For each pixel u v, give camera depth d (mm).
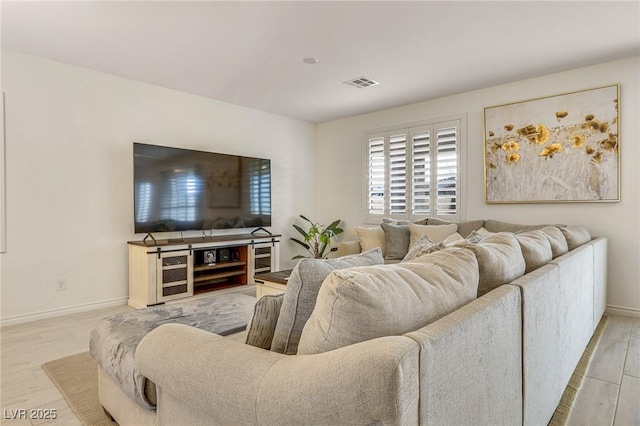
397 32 2814
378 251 1525
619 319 3217
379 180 5109
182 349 1060
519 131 3863
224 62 3396
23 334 2906
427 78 3811
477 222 3873
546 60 3346
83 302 3547
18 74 3164
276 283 2744
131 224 3859
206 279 4035
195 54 3223
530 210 3855
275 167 5305
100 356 1659
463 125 4301
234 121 4773
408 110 4793
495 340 1076
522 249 1756
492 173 4062
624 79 3309
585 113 3482
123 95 3787
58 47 3082
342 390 702
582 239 2863
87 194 3562
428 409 758
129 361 1426
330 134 5730
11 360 2424
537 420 1466
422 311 958
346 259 1339
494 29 2766
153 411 1329
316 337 932
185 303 2188
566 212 3639
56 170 3373
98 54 3223
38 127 3270
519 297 1269
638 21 2641
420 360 729
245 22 2660
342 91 4234
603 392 1979
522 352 1296
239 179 4629
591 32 2811
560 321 1779
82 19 2619
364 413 682
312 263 1144
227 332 1687
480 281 1353
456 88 4129
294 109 5031
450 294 1077
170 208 3930
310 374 773
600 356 2436
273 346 1140
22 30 2783
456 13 2535
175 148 3973
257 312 1180
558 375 1758
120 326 1753
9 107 3115
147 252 3521
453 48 3098
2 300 3102
